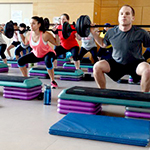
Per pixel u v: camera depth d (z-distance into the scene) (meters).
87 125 1.97
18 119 2.25
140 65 2.66
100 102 2.35
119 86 4.40
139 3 9.36
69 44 5.08
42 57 3.81
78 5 8.93
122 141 1.75
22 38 4.27
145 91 2.65
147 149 1.69
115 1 9.59
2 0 9.56
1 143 1.70
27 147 1.65
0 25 5.28
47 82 4.52
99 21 9.86
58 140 1.79
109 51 6.45
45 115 2.41
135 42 2.65
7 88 3.08
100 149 1.66
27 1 9.37
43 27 3.60
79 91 2.47
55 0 9.12
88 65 6.56
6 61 6.34
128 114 2.33
